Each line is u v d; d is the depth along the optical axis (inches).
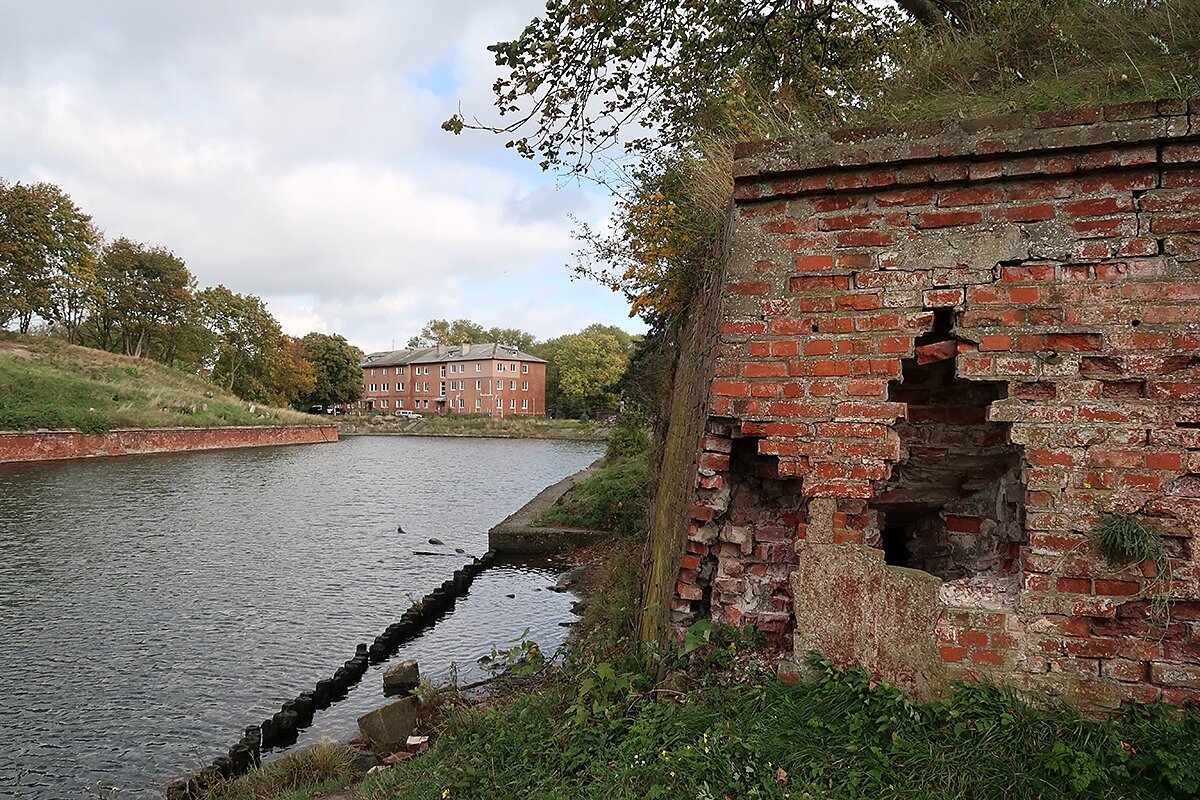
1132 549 122.0
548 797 128.3
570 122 245.4
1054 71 190.1
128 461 1322.6
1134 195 125.3
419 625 421.4
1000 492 154.4
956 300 133.4
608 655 209.3
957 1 321.4
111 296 2290.8
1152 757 113.0
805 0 280.2
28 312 1931.6
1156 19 182.1
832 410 140.3
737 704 140.3
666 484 233.3
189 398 1878.7
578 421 3070.9
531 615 439.8
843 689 134.7
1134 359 124.2
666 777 124.9
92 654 380.8
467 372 3831.2
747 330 145.7
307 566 580.7
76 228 2023.9
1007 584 136.4
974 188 133.5
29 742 288.4
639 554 317.4
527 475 1364.4
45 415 1299.2
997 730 122.0
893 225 137.7
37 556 585.3
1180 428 122.2
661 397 344.2
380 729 253.0
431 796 145.1
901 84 252.4
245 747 266.2
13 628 417.1
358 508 902.4
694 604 170.1
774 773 120.9
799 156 140.6
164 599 480.1
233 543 662.5
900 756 121.4
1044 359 128.5
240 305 2657.5
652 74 265.0
